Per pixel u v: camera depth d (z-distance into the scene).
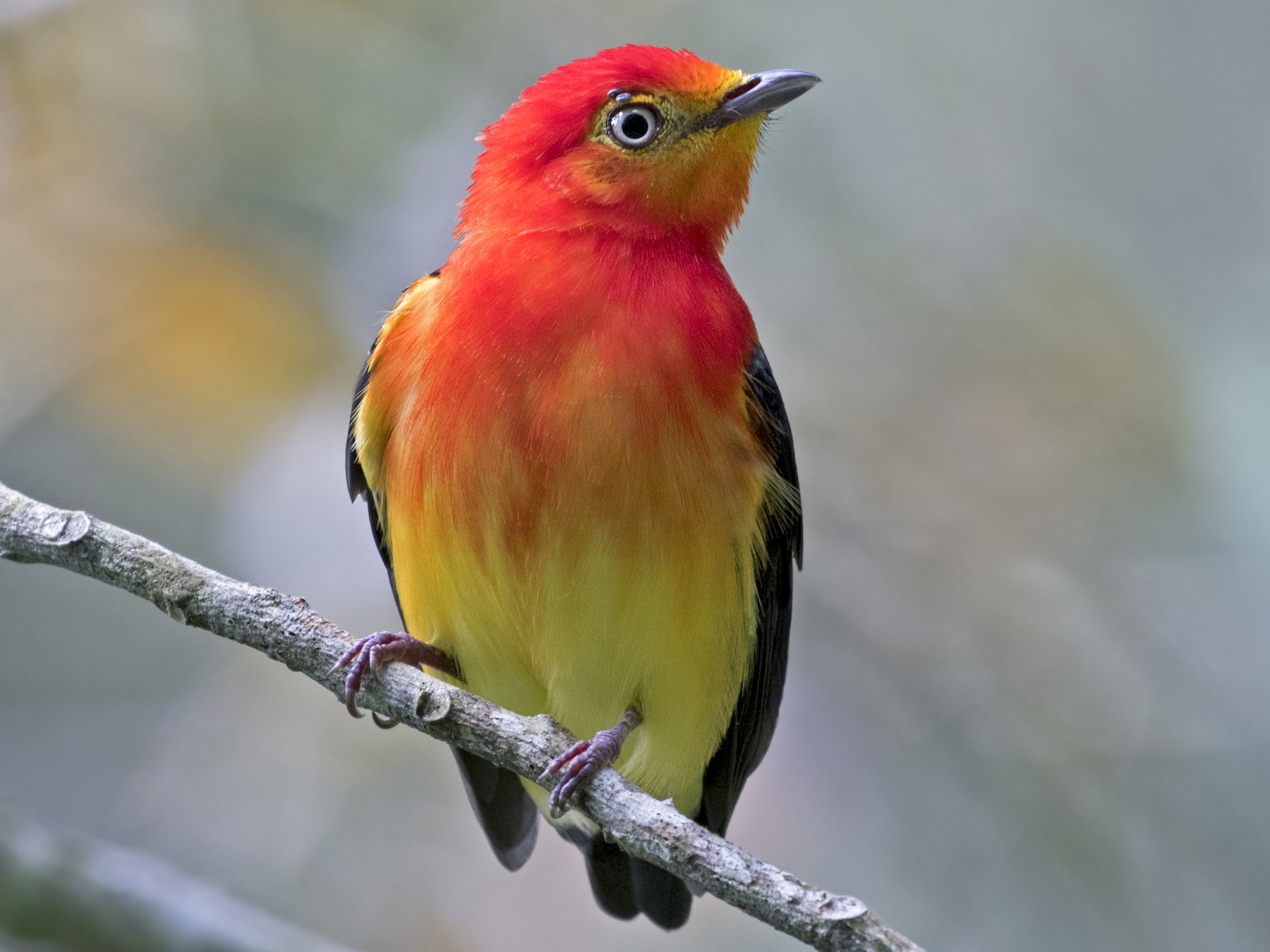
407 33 14.16
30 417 12.79
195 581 7.30
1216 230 15.12
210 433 12.84
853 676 13.60
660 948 12.92
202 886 10.29
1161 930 12.77
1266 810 13.13
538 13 14.53
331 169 13.70
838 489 14.12
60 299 12.84
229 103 13.56
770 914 6.42
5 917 9.80
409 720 7.30
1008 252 14.84
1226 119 15.38
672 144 8.28
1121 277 14.80
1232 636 13.71
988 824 13.11
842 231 14.76
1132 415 14.38
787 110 14.87
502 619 8.34
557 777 7.14
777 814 12.98
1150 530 14.12
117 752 13.28
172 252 12.93
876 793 13.13
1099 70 15.45
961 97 15.22
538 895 13.04
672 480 7.88
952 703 13.51
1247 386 14.34
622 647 8.20
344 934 12.52
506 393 7.83
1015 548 14.07
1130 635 13.79
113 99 13.30
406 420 8.26
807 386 14.33
